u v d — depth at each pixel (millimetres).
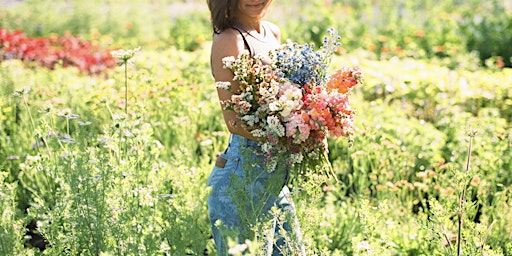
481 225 3451
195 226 3010
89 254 3186
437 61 9430
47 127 3754
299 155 2967
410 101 7121
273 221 3102
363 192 4770
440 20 12148
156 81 5664
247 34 3113
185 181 3285
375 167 5098
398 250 4051
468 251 3330
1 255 3074
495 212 4402
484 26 11281
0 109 5777
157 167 3822
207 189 3045
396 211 4484
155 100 5789
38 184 4516
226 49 3049
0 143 5551
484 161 4969
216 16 3076
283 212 3125
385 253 3334
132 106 5445
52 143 3801
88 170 3221
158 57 8359
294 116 2881
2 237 3066
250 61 2910
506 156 5094
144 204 3393
